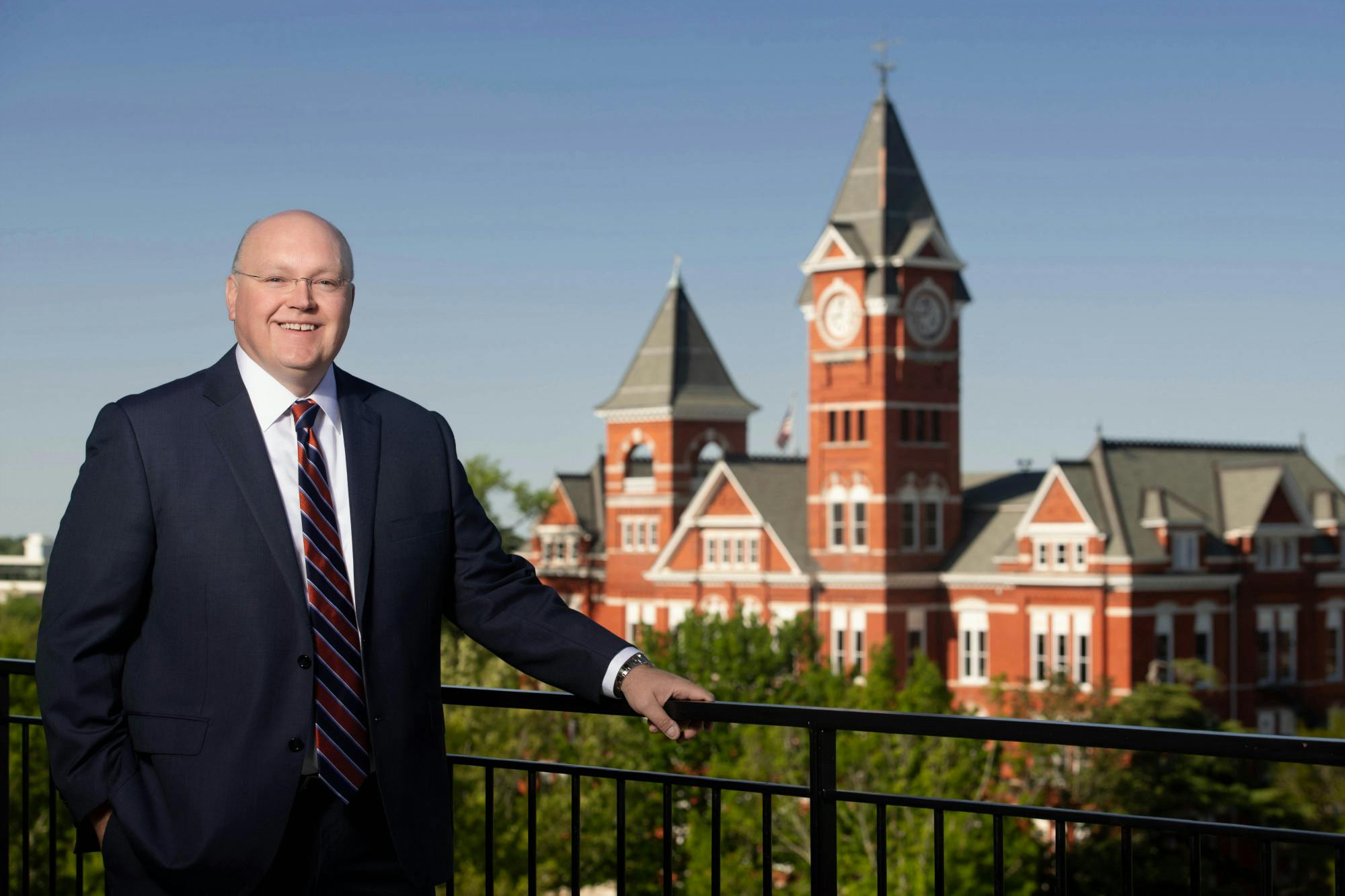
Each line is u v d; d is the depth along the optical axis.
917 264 68.00
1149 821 3.90
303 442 3.86
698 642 51.44
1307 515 63.78
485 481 83.81
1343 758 3.47
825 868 4.25
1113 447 63.00
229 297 3.99
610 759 40.41
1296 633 63.81
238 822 3.63
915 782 32.91
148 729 3.70
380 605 3.85
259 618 3.71
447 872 3.97
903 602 67.50
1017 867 34.31
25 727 5.65
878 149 68.88
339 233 3.97
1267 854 3.80
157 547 3.76
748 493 71.50
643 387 82.06
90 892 29.55
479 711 40.22
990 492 71.00
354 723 3.80
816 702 48.06
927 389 68.62
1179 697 48.41
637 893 38.75
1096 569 60.88
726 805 36.38
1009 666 64.69
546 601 4.23
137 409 3.81
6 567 87.06
